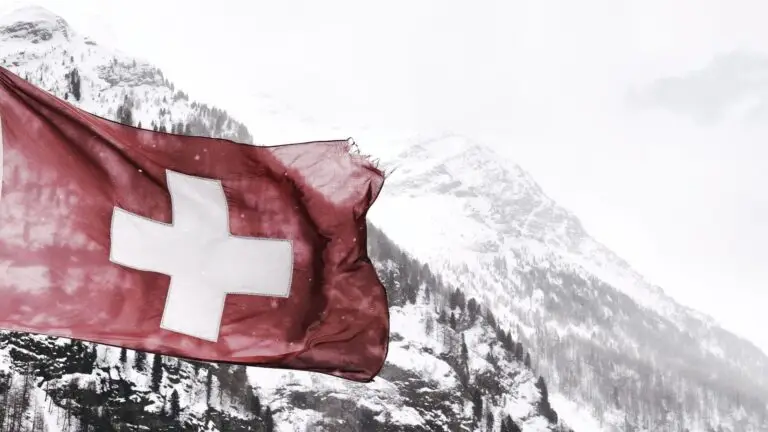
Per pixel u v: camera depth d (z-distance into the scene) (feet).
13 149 45.03
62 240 45.21
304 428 638.12
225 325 47.67
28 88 45.29
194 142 47.78
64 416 487.20
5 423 461.78
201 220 47.50
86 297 45.32
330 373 49.47
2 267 44.42
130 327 45.96
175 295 46.80
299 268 48.85
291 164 48.75
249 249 48.03
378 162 49.03
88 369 519.19
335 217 49.11
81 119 45.98
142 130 46.83
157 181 46.93
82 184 45.70
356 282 49.60
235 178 48.11
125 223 46.14
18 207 44.88
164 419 533.96
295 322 48.75
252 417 588.91
